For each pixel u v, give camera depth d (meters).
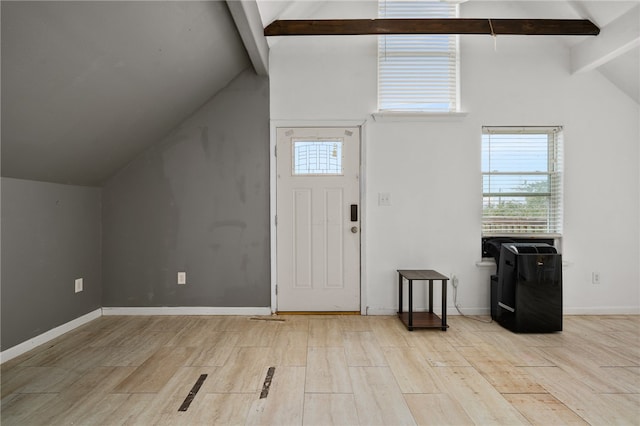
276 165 3.57
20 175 2.56
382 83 3.58
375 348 2.73
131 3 1.95
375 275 3.57
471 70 3.56
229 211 3.56
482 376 2.27
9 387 2.13
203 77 3.13
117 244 3.55
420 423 1.78
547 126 3.57
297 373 2.31
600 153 3.56
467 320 3.40
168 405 1.94
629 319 3.43
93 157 3.00
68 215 3.11
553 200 3.60
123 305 3.57
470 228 3.56
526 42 3.55
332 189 3.57
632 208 3.57
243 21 2.57
